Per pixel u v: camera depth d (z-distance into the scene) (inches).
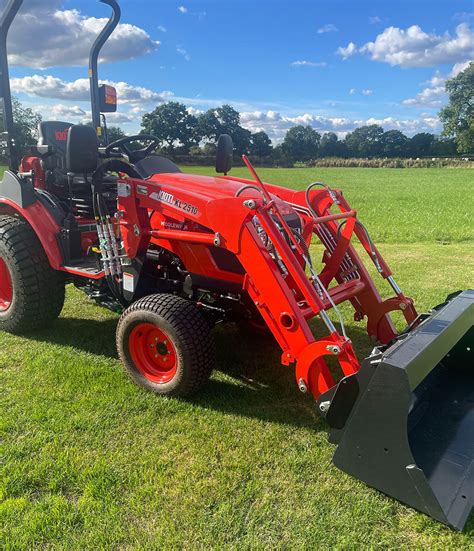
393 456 85.7
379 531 83.4
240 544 80.5
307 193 135.1
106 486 93.4
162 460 101.1
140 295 139.9
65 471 97.3
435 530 83.4
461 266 263.0
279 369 143.9
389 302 136.0
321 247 326.0
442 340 93.4
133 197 131.3
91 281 158.1
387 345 105.0
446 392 116.0
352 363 100.3
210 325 139.5
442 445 98.5
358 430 89.0
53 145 174.4
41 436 108.8
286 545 80.5
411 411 106.3
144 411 120.0
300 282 104.3
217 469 98.7
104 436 109.4
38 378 135.6
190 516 86.1
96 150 128.8
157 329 124.2
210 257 127.6
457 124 3078.2
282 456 103.1
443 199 740.0
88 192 169.5
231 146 165.6
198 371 120.0
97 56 183.8
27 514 86.5
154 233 131.3
